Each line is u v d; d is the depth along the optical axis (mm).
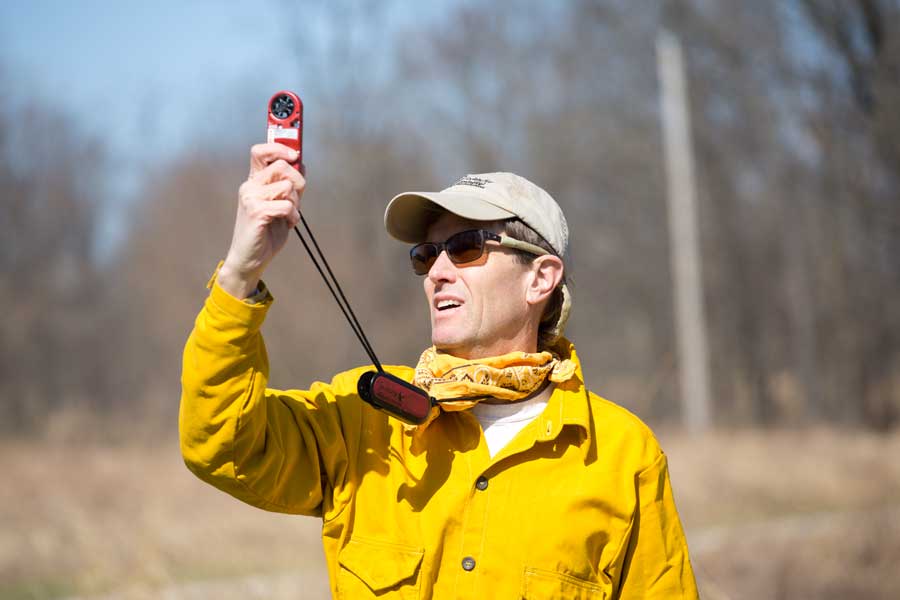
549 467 2488
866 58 21547
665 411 29016
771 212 29328
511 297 2637
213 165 28594
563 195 30984
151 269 29141
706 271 30266
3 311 28406
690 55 24453
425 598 2396
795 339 30500
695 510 11531
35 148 29984
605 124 30391
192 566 7738
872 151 22672
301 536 9023
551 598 2398
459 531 2428
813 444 16266
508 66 30125
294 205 2270
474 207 2598
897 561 7879
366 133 26719
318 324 25328
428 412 2416
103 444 21859
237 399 2258
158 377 29109
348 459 2521
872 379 28672
